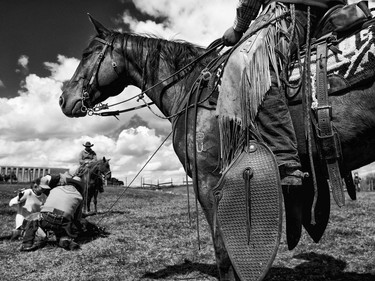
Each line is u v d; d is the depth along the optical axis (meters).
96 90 3.86
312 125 2.64
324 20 2.90
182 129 3.26
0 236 8.60
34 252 6.68
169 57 3.66
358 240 6.50
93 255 6.19
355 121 2.53
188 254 5.94
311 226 3.39
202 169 3.02
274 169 2.50
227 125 2.79
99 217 12.59
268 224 2.46
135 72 3.82
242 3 3.09
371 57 2.44
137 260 5.68
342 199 2.59
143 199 23.59
